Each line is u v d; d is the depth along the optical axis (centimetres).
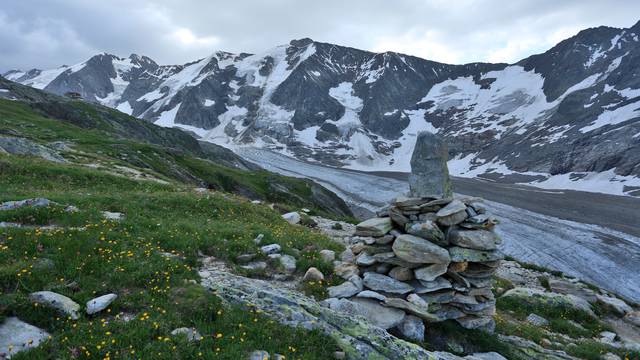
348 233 3328
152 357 884
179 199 2492
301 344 1064
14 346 870
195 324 1053
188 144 15400
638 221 11794
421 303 1497
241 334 1038
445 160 1794
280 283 1580
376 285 1568
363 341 1156
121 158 6331
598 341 1930
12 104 10306
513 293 2377
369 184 19788
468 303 1580
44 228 1546
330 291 1529
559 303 2306
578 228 11025
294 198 8912
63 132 7412
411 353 1141
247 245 1786
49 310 1007
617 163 18762
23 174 2853
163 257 1415
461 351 1455
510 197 16612
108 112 13212
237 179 8481
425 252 1548
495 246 1634
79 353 879
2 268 1130
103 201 2098
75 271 1211
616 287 7238
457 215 1655
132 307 1099
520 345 1638
